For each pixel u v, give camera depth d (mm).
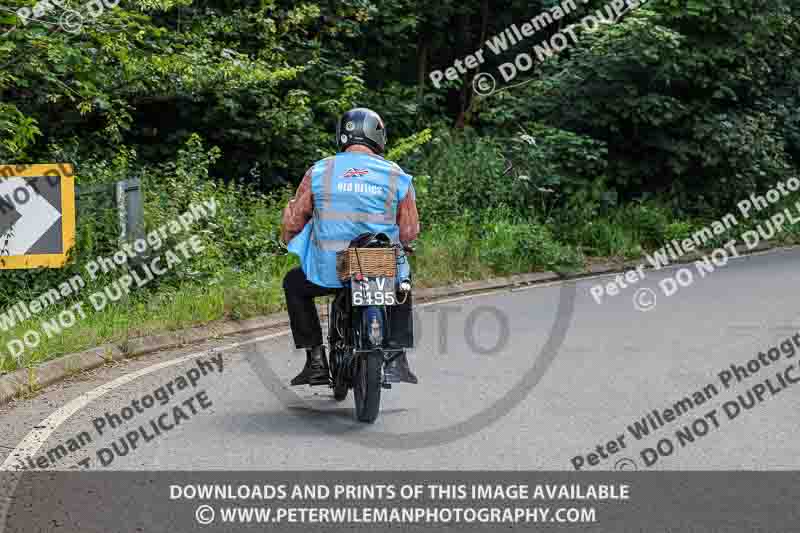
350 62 25094
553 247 22672
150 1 19312
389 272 9391
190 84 20344
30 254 15133
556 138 26234
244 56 21203
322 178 9875
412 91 27891
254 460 8367
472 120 29688
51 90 18469
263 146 23047
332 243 9852
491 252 21609
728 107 29828
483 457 8422
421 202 23406
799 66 33094
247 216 20594
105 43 16000
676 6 26938
